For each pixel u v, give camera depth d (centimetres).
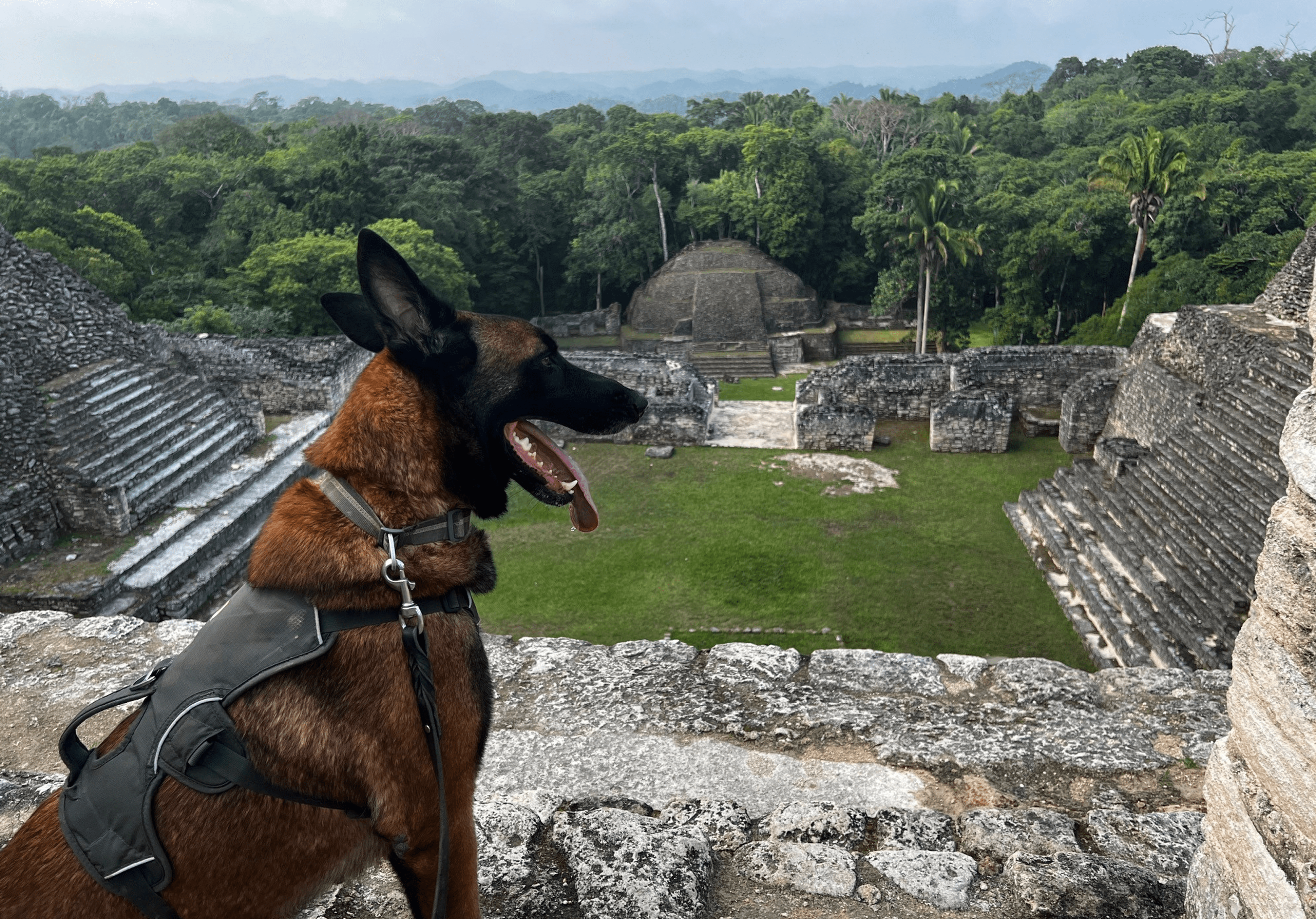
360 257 213
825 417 2870
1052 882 354
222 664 204
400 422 222
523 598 1995
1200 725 515
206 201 5700
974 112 10188
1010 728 514
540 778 468
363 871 228
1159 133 4303
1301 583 261
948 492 2542
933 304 4719
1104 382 2755
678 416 2948
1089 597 1852
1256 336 2094
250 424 2662
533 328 241
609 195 6247
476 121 7650
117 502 2011
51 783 431
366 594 210
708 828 409
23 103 19650
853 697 548
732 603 1956
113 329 2514
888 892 357
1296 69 9838
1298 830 261
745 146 6075
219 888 202
